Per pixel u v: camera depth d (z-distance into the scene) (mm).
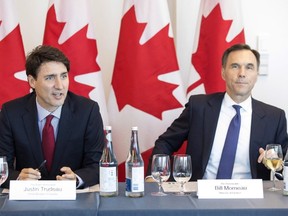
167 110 2922
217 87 2916
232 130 2367
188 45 3348
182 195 1717
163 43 2924
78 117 2240
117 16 3381
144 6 2930
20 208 1520
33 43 3332
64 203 1588
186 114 2521
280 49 3311
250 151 2324
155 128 2914
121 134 2941
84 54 2891
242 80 2338
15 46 2895
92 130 2258
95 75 2928
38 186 1662
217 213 1487
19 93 2869
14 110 2230
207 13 2977
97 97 2914
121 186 1887
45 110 2203
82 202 1601
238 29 2938
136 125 2914
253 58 2371
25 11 3314
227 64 2404
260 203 1575
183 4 3316
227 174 2324
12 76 2869
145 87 2904
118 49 2969
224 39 2914
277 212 1494
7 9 2902
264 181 2006
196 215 1484
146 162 2918
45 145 2207
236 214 1489
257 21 3301
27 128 2193
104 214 1480
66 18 2883
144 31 2920
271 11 3295
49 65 2072
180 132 2516
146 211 1483
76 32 2879
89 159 2236
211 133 2393
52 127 2215
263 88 3320
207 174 2379
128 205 1550
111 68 3398
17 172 2012
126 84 2928
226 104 2436
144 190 1804
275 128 2385
